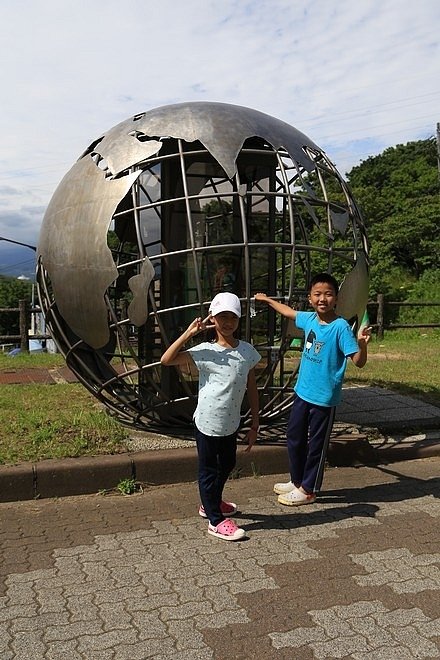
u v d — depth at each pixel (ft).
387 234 87.30
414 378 26.30
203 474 11.75
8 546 11.36
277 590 9.80
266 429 17.15
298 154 15.19
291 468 13.65
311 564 10.73
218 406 11.46
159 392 15.33
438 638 8.54
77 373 16.92
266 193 14.35
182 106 15.33
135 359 14.94
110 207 14.06
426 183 105.81
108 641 8.39
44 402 20.07
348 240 17.16
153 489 14.52
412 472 16.05
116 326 14.60
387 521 12.69
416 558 11.00
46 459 14.55
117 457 14.74
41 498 13.88
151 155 14.21
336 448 16.44
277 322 18.24
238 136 14.48
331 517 12.88
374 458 16.81
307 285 16.25
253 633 8.62
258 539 11.74
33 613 9.06
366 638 8.52
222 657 8.08
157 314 14.28
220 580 10.11
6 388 22.66
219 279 17.20
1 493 13.65
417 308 61.77
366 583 10.07
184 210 16.89
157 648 8.25
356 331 16.74
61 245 14.65
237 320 11.71
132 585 9.91
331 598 9.59
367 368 28.73
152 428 16.89
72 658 8.02
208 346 11.64
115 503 13.62
